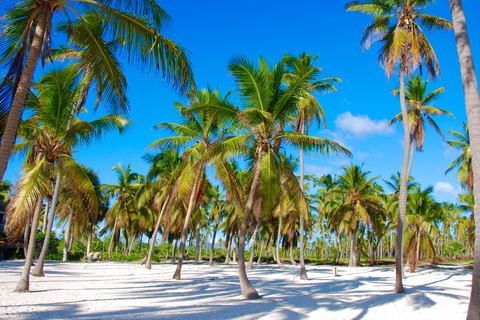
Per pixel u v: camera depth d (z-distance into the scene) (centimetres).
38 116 1212
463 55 685
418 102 2130
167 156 2495
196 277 1947
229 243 4438
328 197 3788
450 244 6512
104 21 705
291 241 4094
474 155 633
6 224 916
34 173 1002
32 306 863
